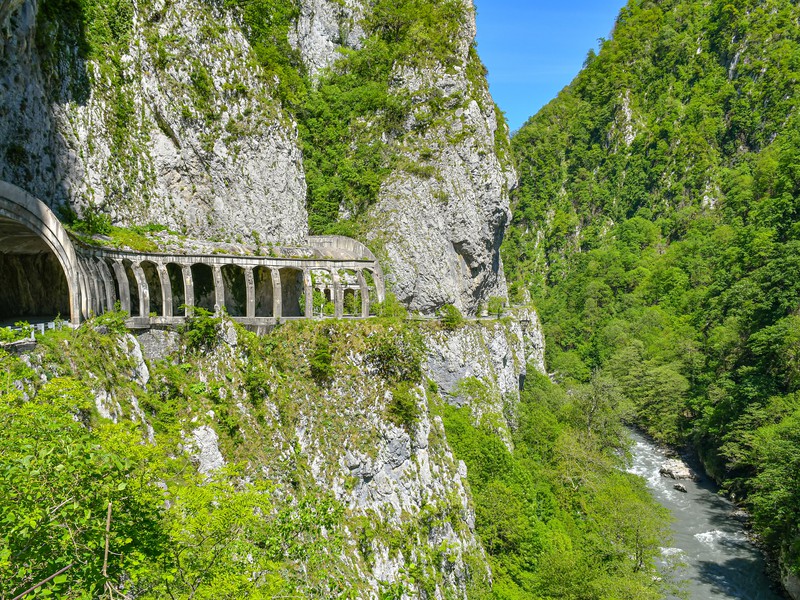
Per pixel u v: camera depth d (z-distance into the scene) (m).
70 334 27.94
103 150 43.28
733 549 56.94
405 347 49.69
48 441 13.38
